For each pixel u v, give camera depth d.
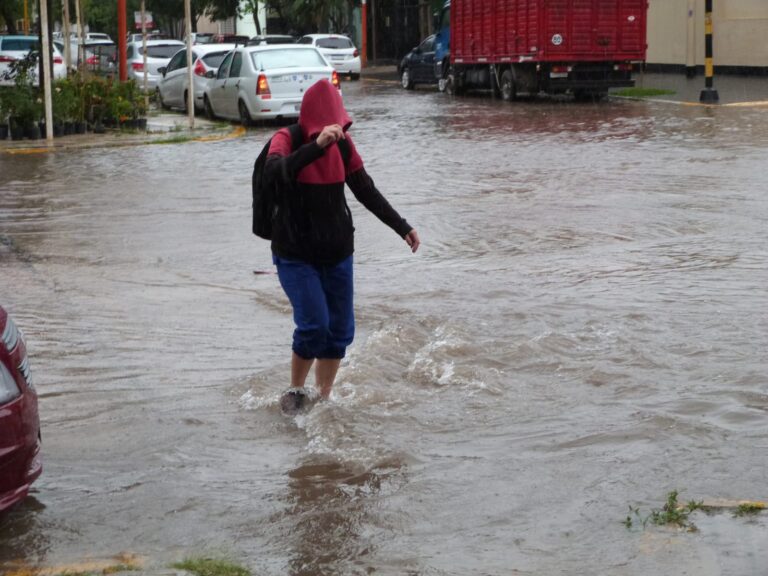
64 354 7.13
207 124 25.73
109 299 8.64
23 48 35.62
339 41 46.41
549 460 5.19
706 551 4.17
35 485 5.04
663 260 9.73
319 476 5.11
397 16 60.31
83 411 6.04
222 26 81.75
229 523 4.61
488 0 32.56
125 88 24.69
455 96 35.06
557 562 4.15
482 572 4.09
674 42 39.97
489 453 5.32
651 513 4.54
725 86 34.00
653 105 28.88
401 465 5.21
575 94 31.88
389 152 18.75
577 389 6.26
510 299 8.38
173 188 14.97
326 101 5.69
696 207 12.50
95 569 4.15
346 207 5.94
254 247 10.70
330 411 5.82
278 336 7.55
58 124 22.83
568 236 10.92
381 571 4.14
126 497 4.89
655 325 7.54
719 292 8.48
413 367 6.66
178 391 6.38
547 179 15.08
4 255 10.45
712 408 5.84
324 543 4.40
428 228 11.48
